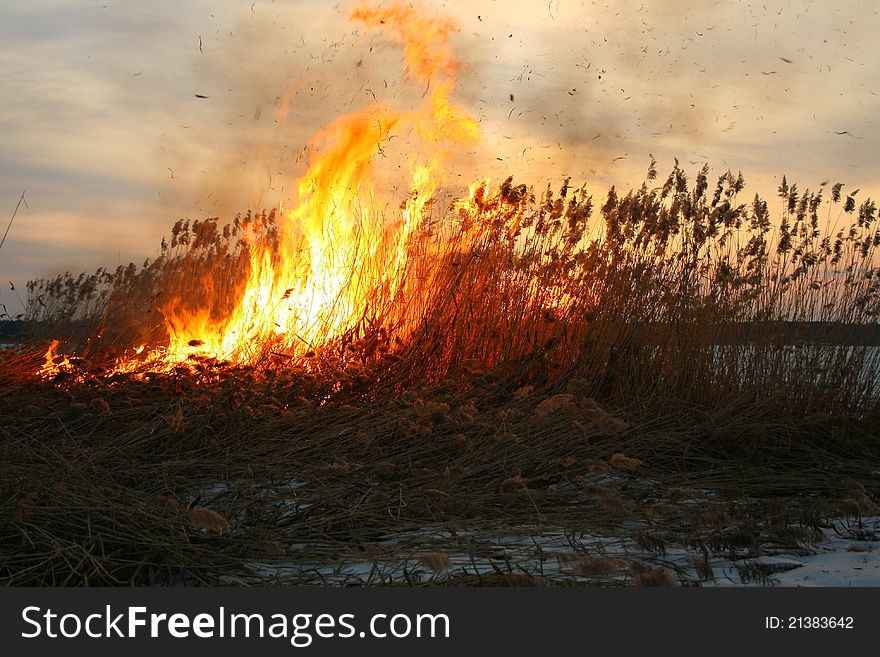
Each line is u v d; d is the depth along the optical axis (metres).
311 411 5.65
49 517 3.39
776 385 6.37
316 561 3.44
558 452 5.02
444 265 7.38
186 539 3.37
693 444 5.71
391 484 4.45
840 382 6.48
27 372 6.62
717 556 3.58
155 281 9.62
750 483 5.03
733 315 6.71
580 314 6.92
